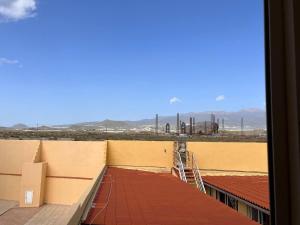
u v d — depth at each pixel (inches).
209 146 809.5
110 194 450.9
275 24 38.9
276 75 38.4
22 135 946.1
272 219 38.4
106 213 329.7
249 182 629.9
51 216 755.4
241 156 792.9
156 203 394.6
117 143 876.0
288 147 37.3
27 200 836.0
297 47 36.5
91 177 864.3
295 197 36.3
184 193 478.9
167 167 847.1
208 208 372.8
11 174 900.0
